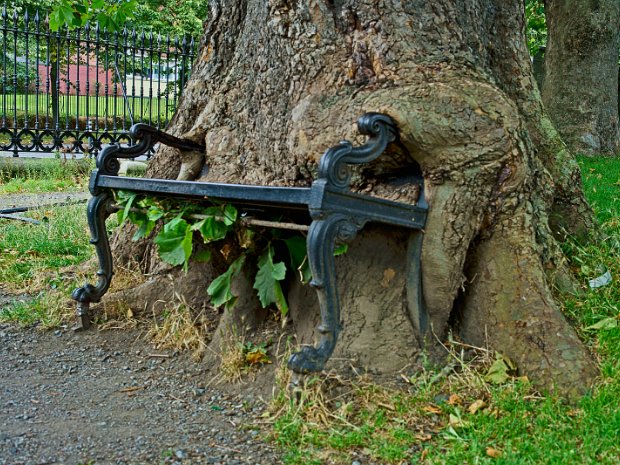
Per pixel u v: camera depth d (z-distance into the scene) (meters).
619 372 3.34
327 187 3.03
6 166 12.16
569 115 13.15
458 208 3.52
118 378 3.78
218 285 3.84
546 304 3.57
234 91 4.68
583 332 3.73
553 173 4.61
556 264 4.06
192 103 5.01
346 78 3.83
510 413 3.11
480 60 4.18
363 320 3.60
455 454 2.82
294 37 3.99
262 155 4.26
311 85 3.93
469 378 3.37
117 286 4.76
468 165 3.51
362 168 3.72
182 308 4.34
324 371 3.45
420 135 3.42
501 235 3.69
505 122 3.57
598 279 4.15
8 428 3.13
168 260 3.88
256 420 3.25
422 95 3.50
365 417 3.14
